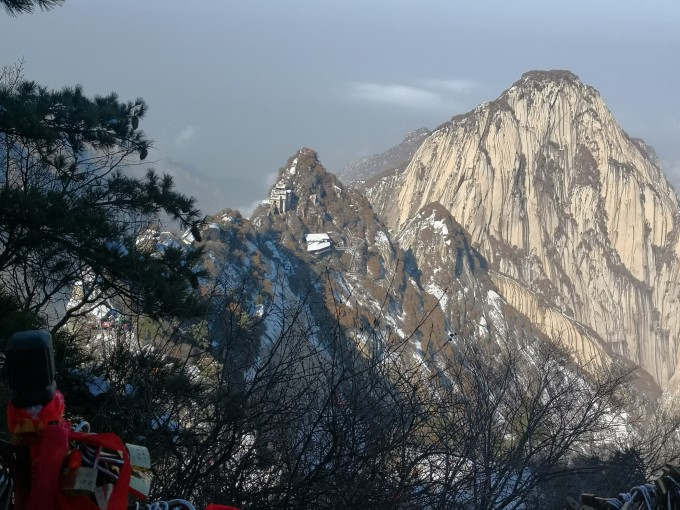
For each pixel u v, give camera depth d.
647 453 17.59
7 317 7.56
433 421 9.64
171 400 8.59
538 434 13.77
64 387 8.48
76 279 11.91
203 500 7.72
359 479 7.88
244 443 8.44
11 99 12.76
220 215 103.19
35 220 10.71
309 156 145.00
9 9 12.45
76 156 14.14
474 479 9.88
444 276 144.50
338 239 127.94
